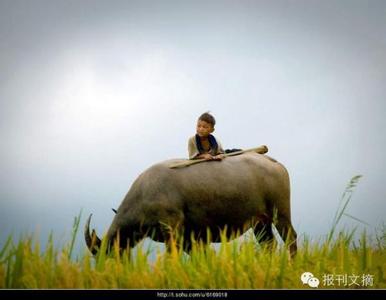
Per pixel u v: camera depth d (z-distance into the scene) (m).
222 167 23.88
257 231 25.44
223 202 23.34
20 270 15.64
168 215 22.31
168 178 22.86
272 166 25.09
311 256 18.47
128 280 16.14
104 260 17.02
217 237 23.98
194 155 24.08
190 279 16.44
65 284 15.67
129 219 22.62
